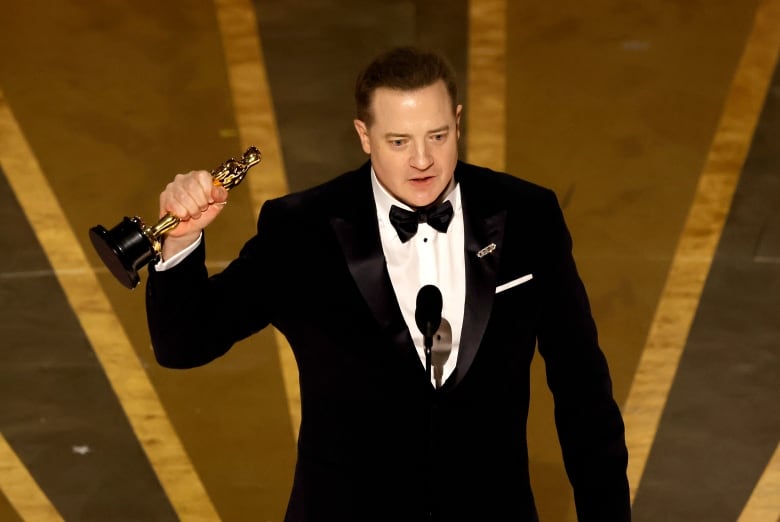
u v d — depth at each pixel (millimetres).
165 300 7953
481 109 19922
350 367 8227
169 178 18891
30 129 19938
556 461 14227
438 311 7801
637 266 17047
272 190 18500
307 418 8492
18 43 21797
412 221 8289
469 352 8086
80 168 19125
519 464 8398
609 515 8273
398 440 8211
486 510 8273
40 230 17984
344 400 8281
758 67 20719
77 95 20625
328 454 8352
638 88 20328
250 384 15586
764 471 14133
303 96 20469
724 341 15891
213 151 19312
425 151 7547
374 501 8273
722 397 15094
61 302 16828
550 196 8500
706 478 14031
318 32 21875
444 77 7590
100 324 16500
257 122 19922
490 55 21094
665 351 15734
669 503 13703
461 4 22391
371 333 8180
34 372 15750
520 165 18734
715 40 21312
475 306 8133
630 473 14078
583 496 8352
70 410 15219
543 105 20016
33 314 16625
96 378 15664
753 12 21969
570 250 8508
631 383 15266
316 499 8406
